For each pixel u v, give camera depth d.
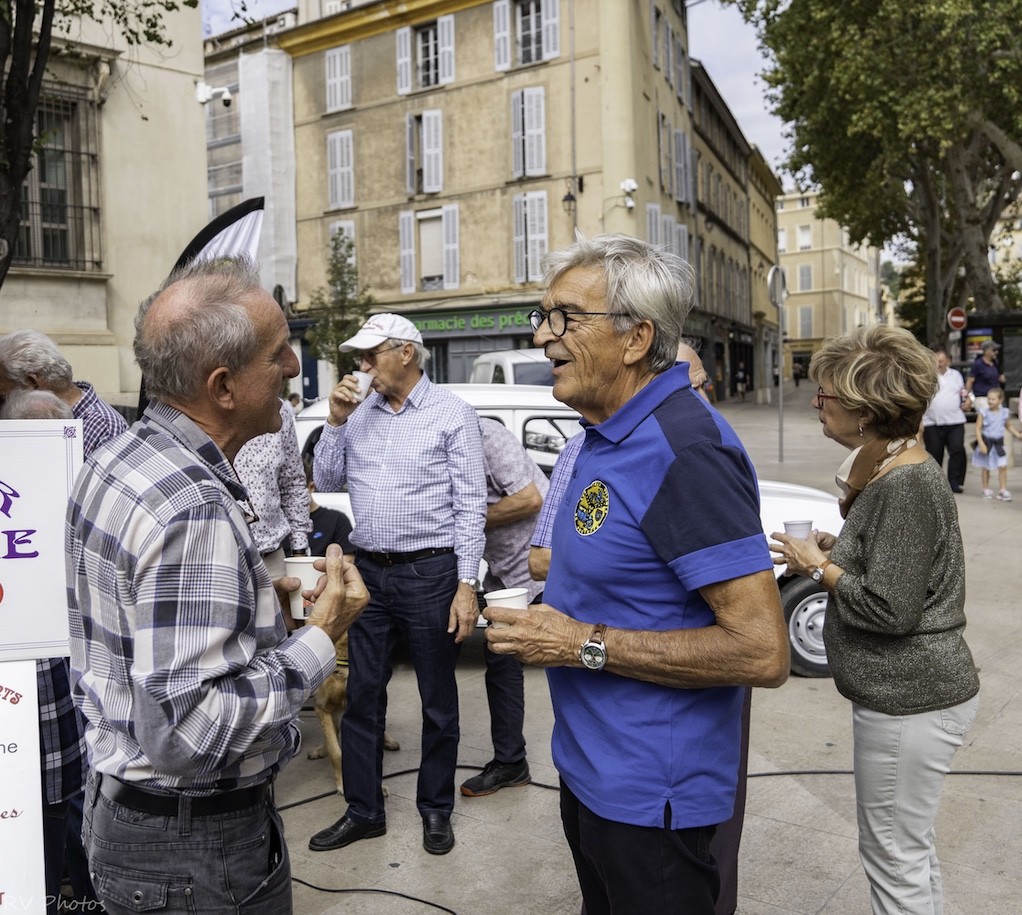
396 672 5.78
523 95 24.69
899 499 2.29
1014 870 3.29
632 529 1.83
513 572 4.31
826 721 4.77
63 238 11.89
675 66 29.88
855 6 20.50
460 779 4.21
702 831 1.92
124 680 1.62
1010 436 14.28
